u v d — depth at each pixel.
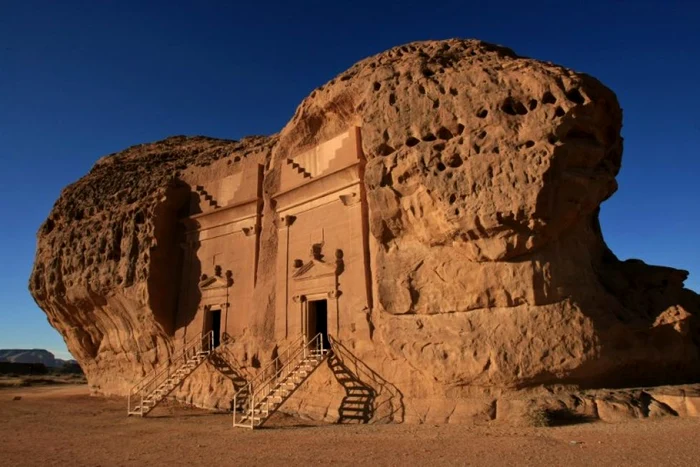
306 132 23.39
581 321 14.92
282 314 22.17
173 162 32.16
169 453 13.20
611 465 9.34
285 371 21.17
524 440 12.07
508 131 15.75
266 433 16.05
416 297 17.08
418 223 17.33
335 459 11.33
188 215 28.20
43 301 32.25
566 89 15.49
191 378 25.34
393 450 11.99
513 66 16.72
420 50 20.23
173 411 23.11
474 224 15.58
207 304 25.91
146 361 27.98
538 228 15.02
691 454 9.72
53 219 33.81
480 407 15.36
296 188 22.75
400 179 17.69
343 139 21.61
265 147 26.31
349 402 18.47
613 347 15.21
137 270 26.95
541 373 14.79
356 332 19.19
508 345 15.13
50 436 16.95
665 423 12.91
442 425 15.41
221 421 19.70
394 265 17.81
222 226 26.62
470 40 20.23
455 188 16.03
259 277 23.83
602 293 16.08
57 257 31.39
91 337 32.09
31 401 29.61
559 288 15.23
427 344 16.45
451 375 15.84
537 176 14.88
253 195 25.33
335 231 21.02
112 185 32.25
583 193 15.58
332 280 20.44
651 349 15.87
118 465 11.88
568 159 15.42
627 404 13.98
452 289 16.44
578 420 13.94
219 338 26.14
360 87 20.22
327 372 19.53
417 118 17.56
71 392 36.06
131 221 28.23
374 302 18.97
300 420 18.97
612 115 16.69
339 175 21.02
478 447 11.67
